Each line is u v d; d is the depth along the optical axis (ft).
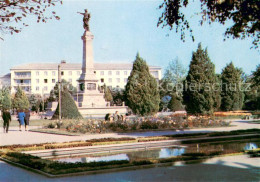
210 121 118.83
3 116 102.17
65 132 97.14
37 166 41.81
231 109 207.92
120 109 205.16
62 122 113.80
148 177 35.91
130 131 98.58
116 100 322.96
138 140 71.26
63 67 451.12
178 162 44.88
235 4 40.37
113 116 116.47
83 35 194.90
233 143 74.69
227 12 42.47
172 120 115.85
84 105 192.03
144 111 174.91
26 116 109.40
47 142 68.95
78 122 107.04
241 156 50.85
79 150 61.05
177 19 46.80
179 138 76.33
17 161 46.62
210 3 42.80
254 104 224.94
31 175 38.27
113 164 43.11
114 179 35.19
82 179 35.47
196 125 115.65
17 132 102.78
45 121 154.61
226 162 45.27
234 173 37.50
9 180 35.55
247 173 37.45
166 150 63.41
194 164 44.09
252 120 155.94
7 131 101.81
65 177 36.83
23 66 451.94
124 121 106.01
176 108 232.73
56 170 39.29
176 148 66.23
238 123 136.15
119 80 465.47
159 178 35.27
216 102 159.02
